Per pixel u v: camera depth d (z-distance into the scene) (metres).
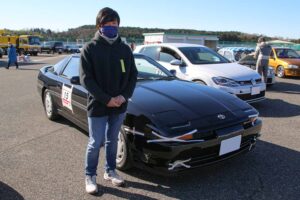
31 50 38.47
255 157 4.50
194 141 3.44
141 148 3.64
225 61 8.32
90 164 3.51
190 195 3.48
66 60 5.87
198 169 3.66
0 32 39.97
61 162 4.35
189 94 4.20
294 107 7.91
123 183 3.64
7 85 11.56
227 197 3.45
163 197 3.44
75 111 5.03
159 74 5.27
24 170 4.09
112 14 3.12
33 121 6.33
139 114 3.70
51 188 3.63
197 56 8.11
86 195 3.48
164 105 3.83
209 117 3.69
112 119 3.45
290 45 35.41
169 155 3.42
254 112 4.08
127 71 3.31
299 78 14.48
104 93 3.16
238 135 3.75
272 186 3.69
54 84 5.77
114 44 3.22
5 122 6.27
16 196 3.45
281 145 5.02
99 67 3.17
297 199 3.42
